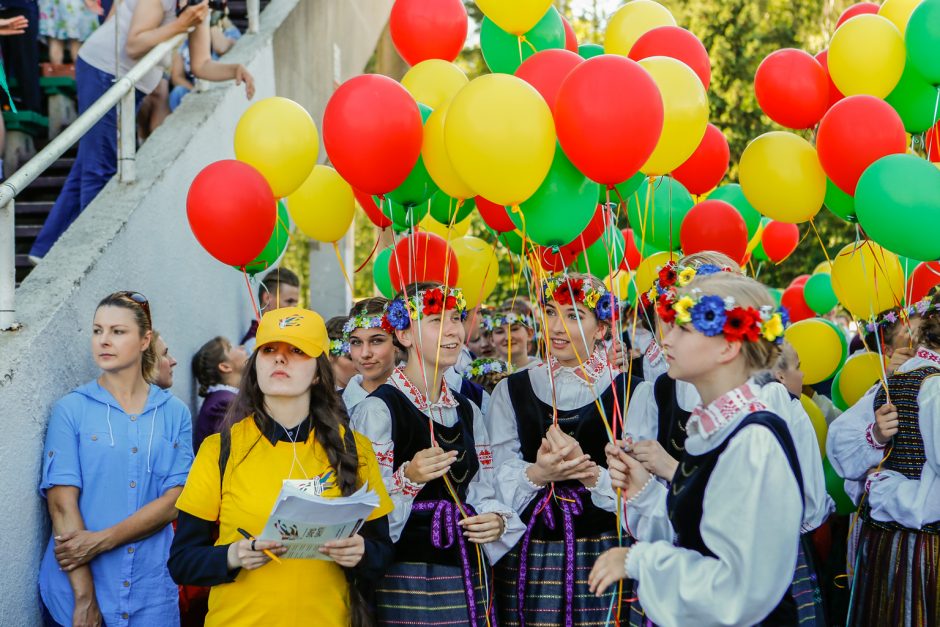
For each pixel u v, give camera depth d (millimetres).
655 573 2211
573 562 3217
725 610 2082
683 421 3188
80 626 2912
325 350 2684
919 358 3363
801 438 2990
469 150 2662
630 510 2609
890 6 3734
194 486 2605
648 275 4391
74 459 3006
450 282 3652
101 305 3084
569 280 3338
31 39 5211
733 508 2088
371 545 2664
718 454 2174
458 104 2695
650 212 3822
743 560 2055
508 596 3305
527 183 2711
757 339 2184
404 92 2887
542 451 3156
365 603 2703
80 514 2998
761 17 10078
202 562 2475
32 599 2949
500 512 3090
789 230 4855
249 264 3453
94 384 3137
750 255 4922
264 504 2561
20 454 2912
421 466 2938
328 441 2635
